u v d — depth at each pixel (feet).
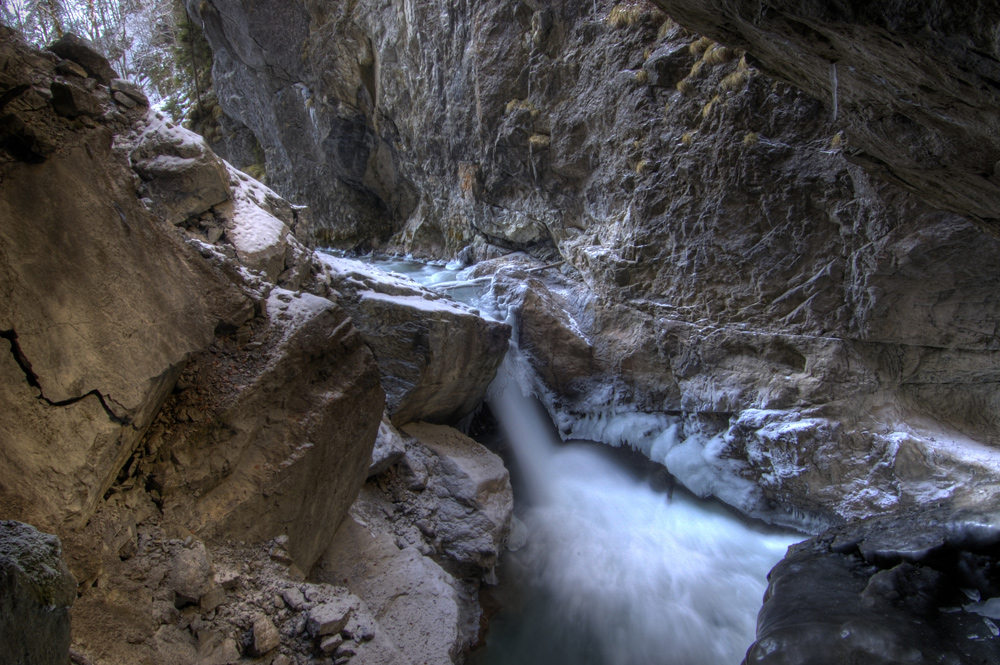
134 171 12.62
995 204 12.60
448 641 13.51
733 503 22.09
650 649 16.24
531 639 16.43
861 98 11.82
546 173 28.53
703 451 23.12
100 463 9.66
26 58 10.80
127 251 11.10
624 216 25.23
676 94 22.81
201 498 11.68
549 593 18.20
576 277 28.76
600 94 25.45
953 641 11.98
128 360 10.39
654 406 25.08
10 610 5.58
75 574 9.15
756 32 12.26
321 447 13.33
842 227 19.52
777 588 15.28
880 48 9.40
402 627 13.58
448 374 20.70
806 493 20.15
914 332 19.16
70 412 9.49
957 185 12.76
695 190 22.63
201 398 12.06
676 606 17.67
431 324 19.30
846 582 14.64
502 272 28.78
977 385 19.80
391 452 18.08
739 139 21.07
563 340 26.37
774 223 21.06
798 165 20.06
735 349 22.59
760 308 21.86
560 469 24.93
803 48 11.52
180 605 10.52
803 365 21.40
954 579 13.84
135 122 13.21
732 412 22.49
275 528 12.73
